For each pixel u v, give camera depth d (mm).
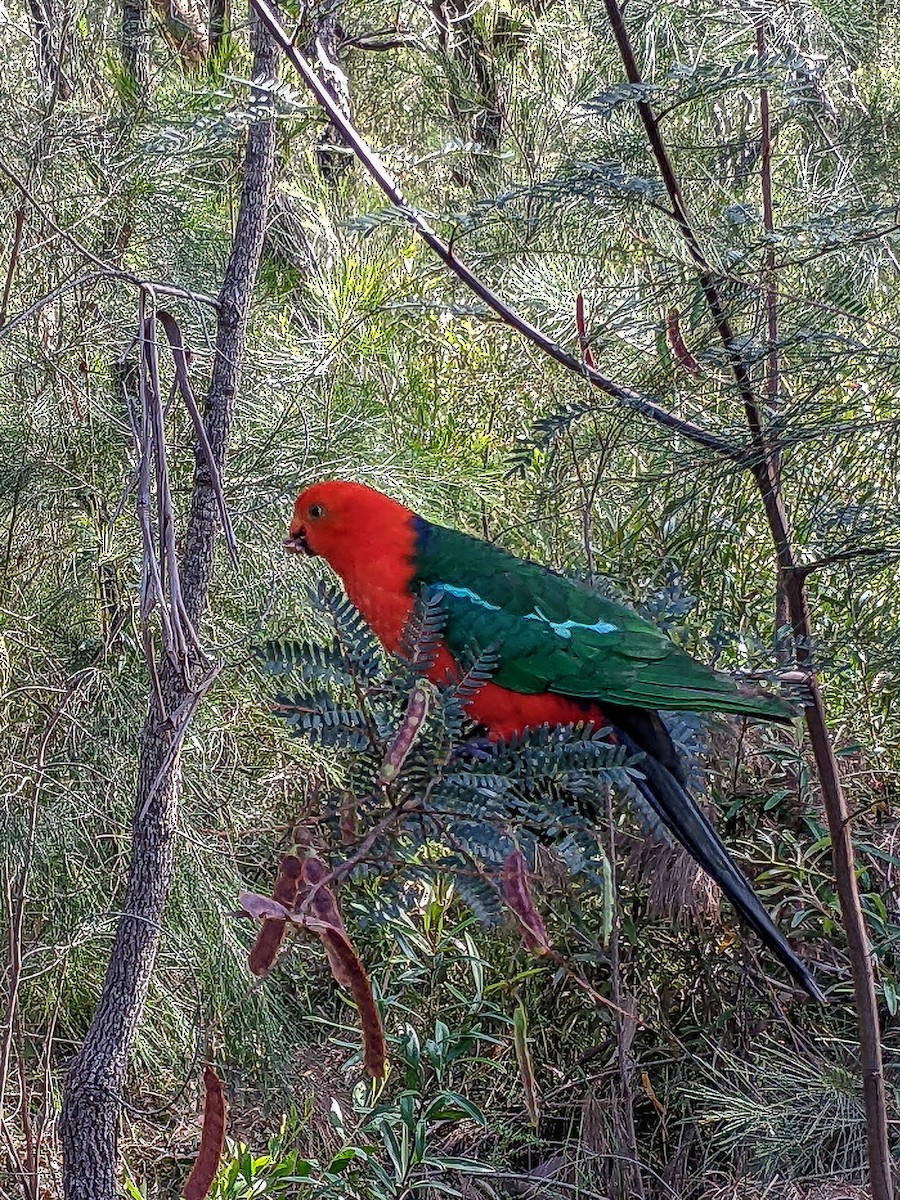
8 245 3799
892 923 3512
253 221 3031
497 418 4934
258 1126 3635
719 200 3316
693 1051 3602
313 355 4211
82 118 3818
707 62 2791
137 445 2068
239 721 3914
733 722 3369
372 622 2697
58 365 3779
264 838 4070
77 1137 2826
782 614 3055
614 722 2500
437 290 5023
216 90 3215
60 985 3539
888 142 3090
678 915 3238
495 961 3705
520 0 6102
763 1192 3207
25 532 3936
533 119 5129
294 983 4031
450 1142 3596
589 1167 3391
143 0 4203
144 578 2035
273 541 3764
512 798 1850
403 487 4047
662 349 2869
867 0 3105
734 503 3266
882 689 3539
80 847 3574
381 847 1787
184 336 3910
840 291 2734
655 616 2682
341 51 5793
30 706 3697
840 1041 3352
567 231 3322
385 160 3717
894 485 2832
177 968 3559
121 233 3967
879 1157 2652
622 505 3807
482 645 2477
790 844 3572
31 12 4016
